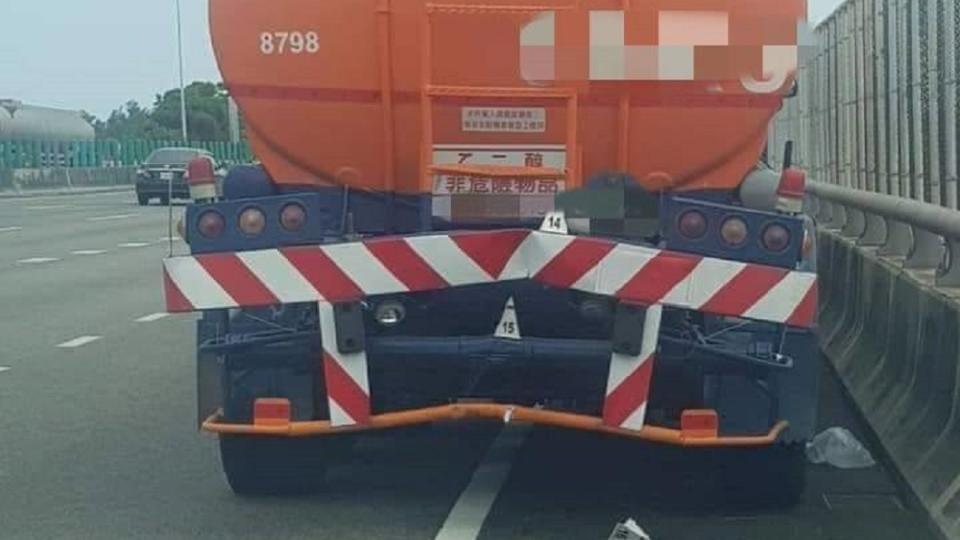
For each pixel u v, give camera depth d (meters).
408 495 9.84
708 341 8.92
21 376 14.02
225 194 9.51
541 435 11.27
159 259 27.12
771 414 9.01
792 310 8.73
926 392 10.09
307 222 8.95
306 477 9.73
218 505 9.67
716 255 8.77
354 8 9.20
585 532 9.09
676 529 9.14
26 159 70.50
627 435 8.91
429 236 8.84
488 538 8.98
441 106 9.21
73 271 24.75
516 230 8.89
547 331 9.10
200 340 9.17
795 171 9.26
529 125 9.22
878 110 15.30
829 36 18.94
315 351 9.11
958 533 8.45
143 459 10.84
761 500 9.44
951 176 12.04
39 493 10.00
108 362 14.80
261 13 9.26
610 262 8.75
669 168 9.31
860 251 13.27
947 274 10.30
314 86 9.29
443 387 9.20
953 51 11.98
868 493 9.86
